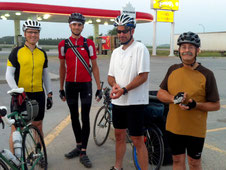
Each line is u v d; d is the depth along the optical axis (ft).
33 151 9.49
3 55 86.38
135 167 10.51
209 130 15.49
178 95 6.77
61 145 13.05
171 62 67.10
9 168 8.13
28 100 9.21
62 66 11.56
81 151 11.28
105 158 11.68
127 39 8.85
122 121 9.50
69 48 11.10
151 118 10.11
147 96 9.15
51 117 17.90
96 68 11.78
